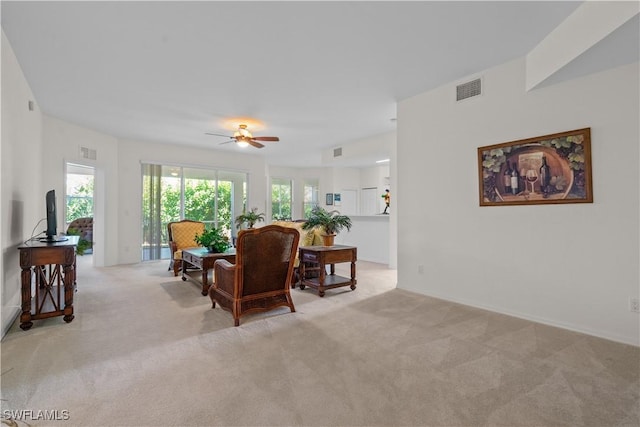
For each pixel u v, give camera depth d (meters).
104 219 6.05
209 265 4.12
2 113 2.67
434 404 1.79
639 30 2.09
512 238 3.27
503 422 1.64
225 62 3.28
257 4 2.37
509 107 3.27
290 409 1.74
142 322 3.07
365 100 4.37
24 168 3.55
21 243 3.41
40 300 3.58
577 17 2.43
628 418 1.67
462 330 2.88
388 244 6.82
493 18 2.56
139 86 3.85
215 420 1.65
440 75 3.60
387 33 2.77
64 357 2.33
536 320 3.10
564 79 2.84
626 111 2.58
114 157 6.25
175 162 7.05
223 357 2.35
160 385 1.97
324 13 2.48
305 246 4.57
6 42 2.77
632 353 2.41
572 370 2.17
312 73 3.54
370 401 1.82
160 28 2.67
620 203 2.61
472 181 3.60
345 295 4.11
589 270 2.78
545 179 3.01
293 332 2.83
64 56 3.12
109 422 1.63
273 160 9.06
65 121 5.21
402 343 2.60
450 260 3.83
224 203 7.87
